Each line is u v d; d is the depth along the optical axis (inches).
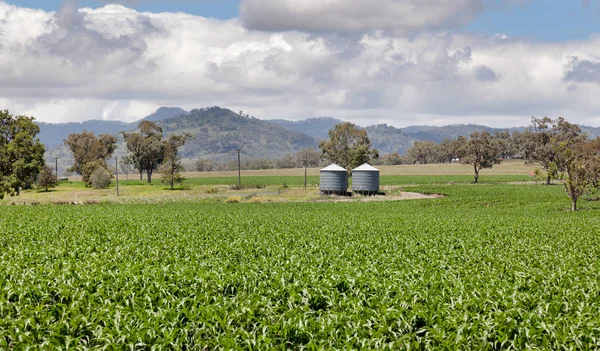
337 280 777.6
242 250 1134.4
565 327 568.4
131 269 838.5
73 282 753.0
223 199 3513.8
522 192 3772.1
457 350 522.0
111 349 530.3
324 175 3961.6
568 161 2566.4
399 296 676.7
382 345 543.2
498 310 621.6
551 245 1266.0
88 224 1711.4
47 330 567.5
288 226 1678.2
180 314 613.3
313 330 576.1
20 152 3577.8
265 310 635.5
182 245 1212.5
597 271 898.7
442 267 935.0
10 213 2209.6
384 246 1212.5
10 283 737.0
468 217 2134.6
